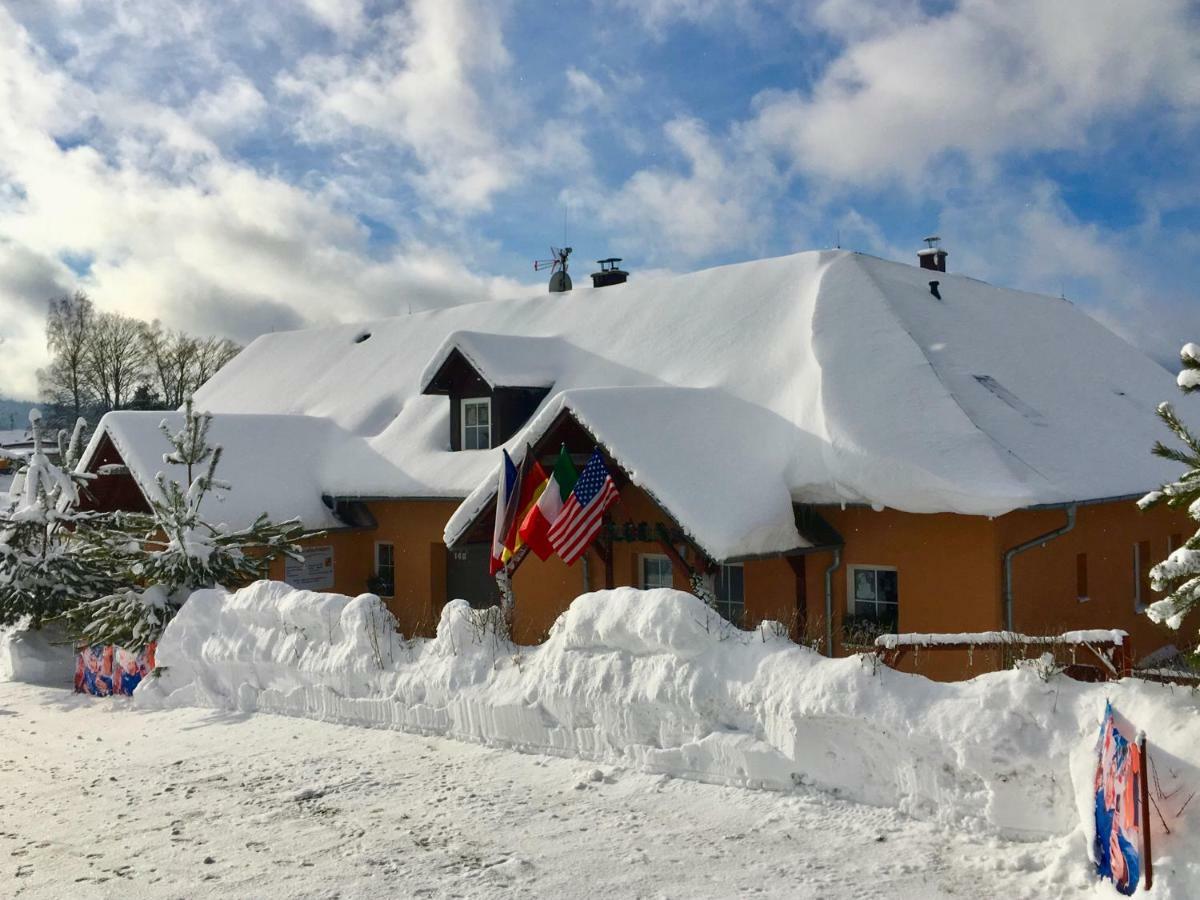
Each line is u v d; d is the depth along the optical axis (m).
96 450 18.38
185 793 8.59
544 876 6.28
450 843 6.95
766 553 11.73
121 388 67.12
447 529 13.71
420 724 9.76
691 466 12.33
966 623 11.62
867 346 13.99
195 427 14.68
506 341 17.61
